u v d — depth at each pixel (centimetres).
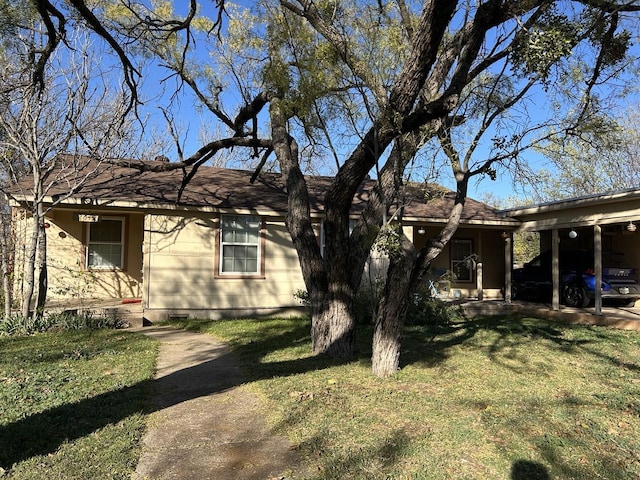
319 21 739
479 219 1510
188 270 1264
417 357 806
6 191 1138
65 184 1248
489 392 604
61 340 924
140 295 1439
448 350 873
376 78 715
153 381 645
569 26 551
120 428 467
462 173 714
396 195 693
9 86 928
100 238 1409
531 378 678
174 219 1259
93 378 645
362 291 1277
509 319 1317
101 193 1219
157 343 907
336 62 737
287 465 401
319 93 751
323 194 1514
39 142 1120
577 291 1450
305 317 1330
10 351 812
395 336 676
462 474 383
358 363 739
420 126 683
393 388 611
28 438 436
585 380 672
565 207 1317
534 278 1638
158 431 473
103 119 1180
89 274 1380
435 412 521
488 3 628
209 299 1280
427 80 745
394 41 718
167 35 965
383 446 431
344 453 418
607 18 645
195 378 672
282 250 1354
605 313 1272
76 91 1094
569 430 477
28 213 1260
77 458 401
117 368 704
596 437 461
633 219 1150
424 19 621
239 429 479
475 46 649
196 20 1052
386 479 373
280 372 691
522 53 527
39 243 1075
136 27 947
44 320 1030
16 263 1209
